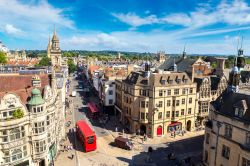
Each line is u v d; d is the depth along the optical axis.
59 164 49.94
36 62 151.38
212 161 43.03
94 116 82.44
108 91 89.06
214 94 75.50
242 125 36.44
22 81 52.00
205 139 45.69
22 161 41.25
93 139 56.97
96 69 140.00
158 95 65.62
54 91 52.38
